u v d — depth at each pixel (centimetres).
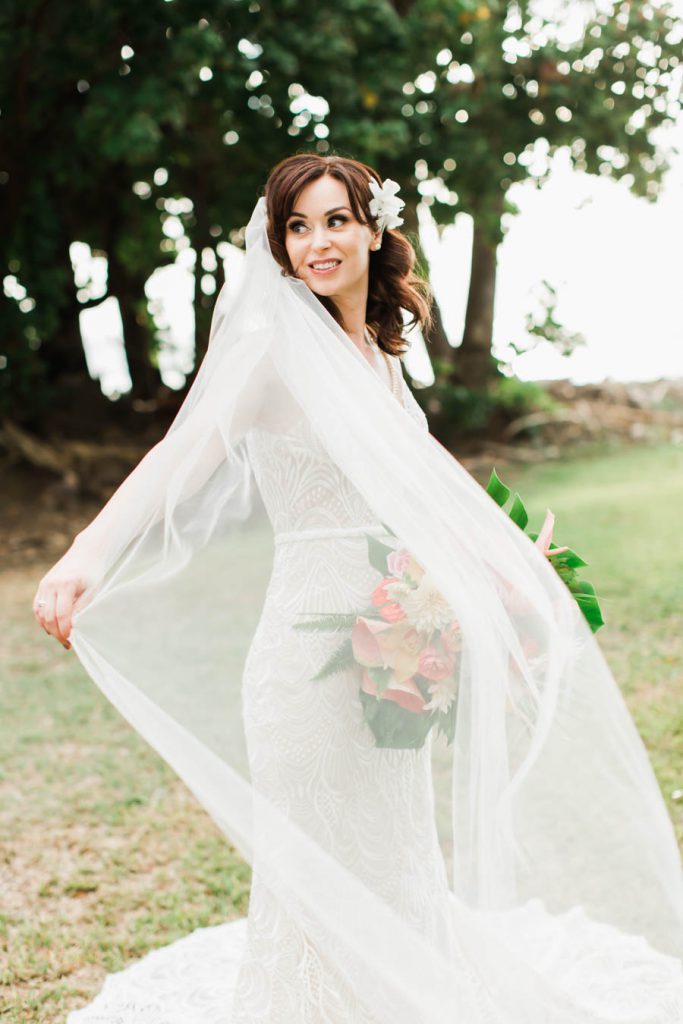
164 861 363
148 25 956
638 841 203
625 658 567
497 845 197
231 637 347
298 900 197
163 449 202
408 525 198
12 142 1185
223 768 197
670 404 1858
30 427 1351
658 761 410
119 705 198
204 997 268
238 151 1257
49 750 491
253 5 995
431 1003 192
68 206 1459
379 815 212
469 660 197
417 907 212
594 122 1293
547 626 202
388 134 1067
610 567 776
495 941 199
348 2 1023
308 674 207
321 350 204
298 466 210
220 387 205
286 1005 204
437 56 1216
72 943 306
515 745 203
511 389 1677
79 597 193
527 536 222
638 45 1216
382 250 240
